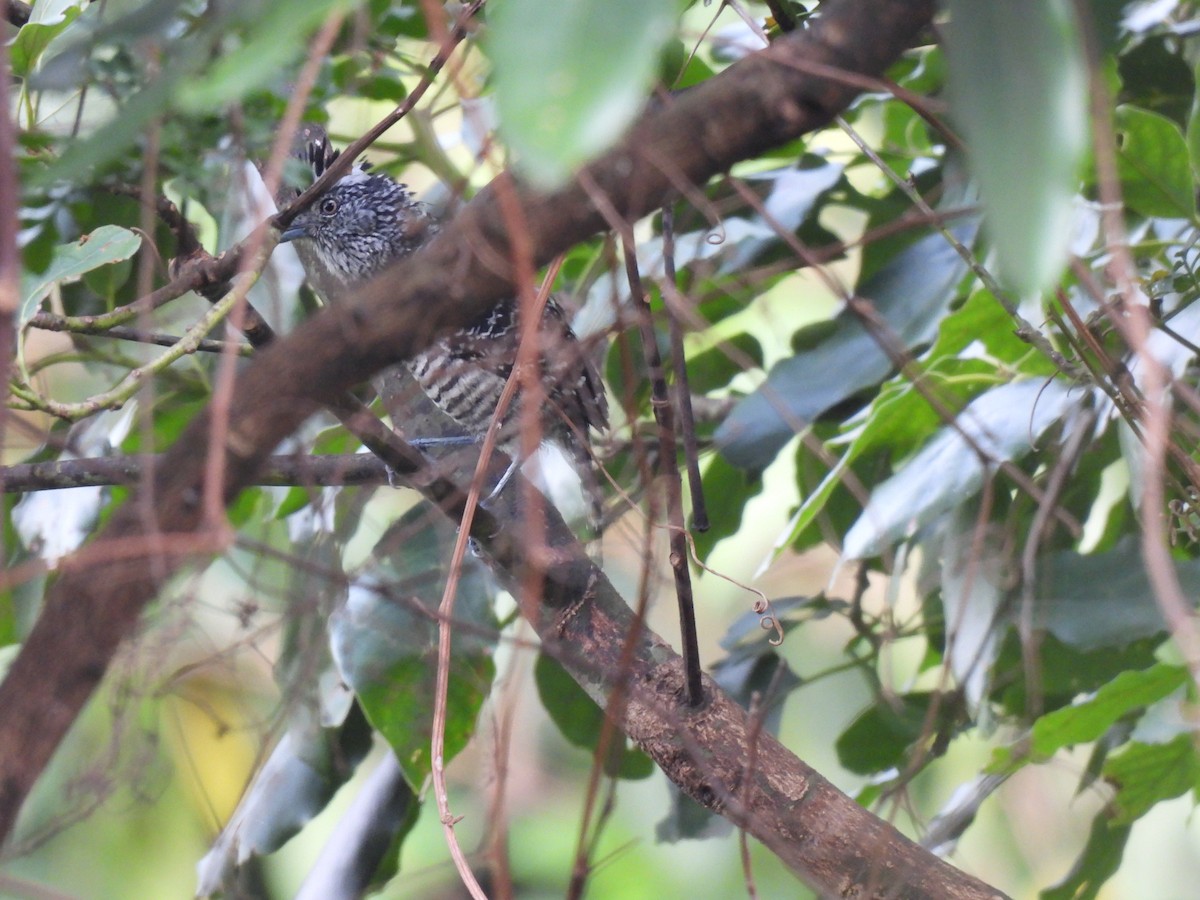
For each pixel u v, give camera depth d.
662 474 4.82
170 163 4.51
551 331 5.21
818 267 3.85
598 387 6.50
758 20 6.04
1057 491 5.24
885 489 5.48
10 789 2.58
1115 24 5.24
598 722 6.87
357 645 5.69
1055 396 5.36
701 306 6.25
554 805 9.02
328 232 7.25
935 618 6.50
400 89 6.28
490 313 6.48
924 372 5.29
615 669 4.78
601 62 1.71
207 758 7.30
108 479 4.79
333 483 5.05
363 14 3.61
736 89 2.46
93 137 2.24
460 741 5.70
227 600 5.53
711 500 7.03
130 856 7.86
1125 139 4.86
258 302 6.48
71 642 2.64
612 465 7.04
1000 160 1.97
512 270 2.59
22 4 5.14
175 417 6.51
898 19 2.39
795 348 6.73
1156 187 4.97
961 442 5.33
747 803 4.51
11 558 6.75
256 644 4.86
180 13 3.77
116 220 5.72
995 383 5.84
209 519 2.56
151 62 3.80
